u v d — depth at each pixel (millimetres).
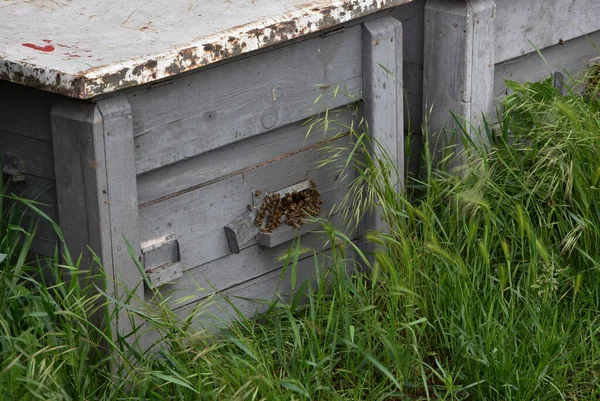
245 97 3902
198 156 3840
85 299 3594
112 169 3449
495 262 4426
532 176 4637
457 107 4781
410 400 3770
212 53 3613
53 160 3555
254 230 4125
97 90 3271
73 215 3547
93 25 3795
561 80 5367
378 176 4348
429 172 4516
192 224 3902
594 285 4285
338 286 4066
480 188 4305
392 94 4480
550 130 4715
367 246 4562
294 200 4316
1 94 3607
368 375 3805
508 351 3770
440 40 4746
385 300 4043
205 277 4020
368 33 4285
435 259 4242
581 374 3859
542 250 3979
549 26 5176
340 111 4375
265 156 4105
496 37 4898
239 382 3410
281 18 3861
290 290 4383
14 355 3242
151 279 3729
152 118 3592
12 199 3740
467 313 3912
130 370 3426
